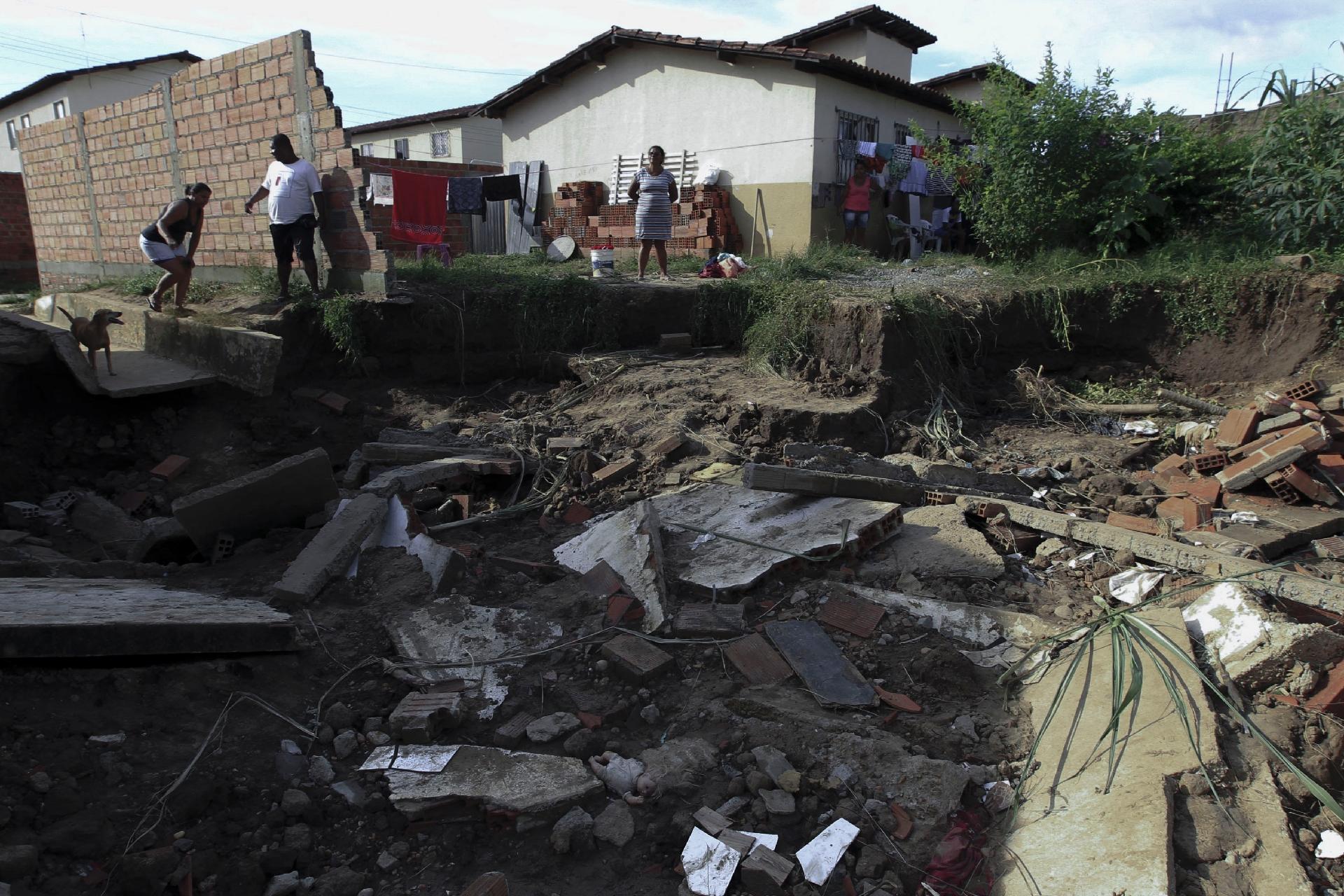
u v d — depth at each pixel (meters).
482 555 5.14
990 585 4.82
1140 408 7.87
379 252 8.05
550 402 8.07
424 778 3.30
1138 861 2.73
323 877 2.92
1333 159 9.17
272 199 8.04
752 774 3.29
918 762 3.30
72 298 9.77
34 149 12.75
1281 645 3.65
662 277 10.42
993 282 9.30
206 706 3.45
